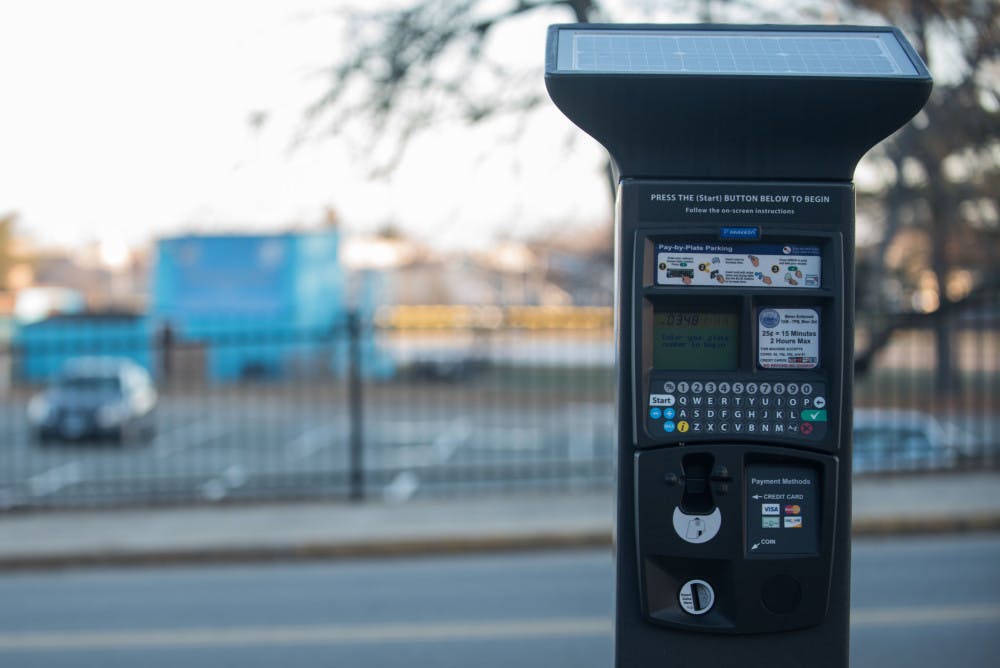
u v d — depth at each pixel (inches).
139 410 800.9
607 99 95.0
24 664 248.7
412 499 446.9
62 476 651.5
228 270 1068.5
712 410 95.8
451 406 1022.4
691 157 97.0
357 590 315.6
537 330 520.1
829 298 95.9
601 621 275.6
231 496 476.1
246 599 307.9
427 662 243.6
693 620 96.7
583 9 311.7
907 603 282.8
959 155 349.4
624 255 96.9
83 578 342.3
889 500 398.9
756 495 96.4
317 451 778.2
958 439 502.0
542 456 719.7
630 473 97.0
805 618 96.0
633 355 96.0
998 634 255.3
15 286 1646.2
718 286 96.6
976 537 364.8
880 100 93.4
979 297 372.8
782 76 92.7
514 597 302.0
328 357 1050.7
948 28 326.0
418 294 1678.2
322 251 1073.5
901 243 562.6
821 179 97.3
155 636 270.5
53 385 796.6
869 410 655.1
